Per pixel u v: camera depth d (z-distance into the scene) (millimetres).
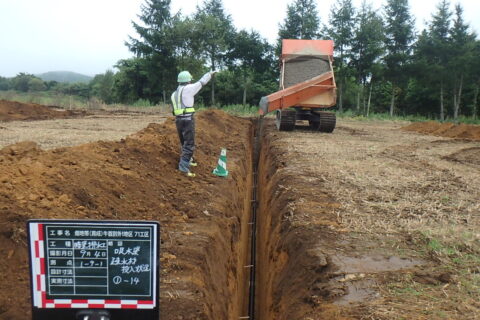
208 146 12398
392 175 9375
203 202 7254
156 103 44719
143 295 2932
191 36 38844
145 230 2859
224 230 6762
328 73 18266
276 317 5227
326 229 5965
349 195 7602
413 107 47344
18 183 5191
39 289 2859
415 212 6734
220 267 5793
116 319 2955
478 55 37281
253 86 44656
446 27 38688
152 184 7258
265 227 8789
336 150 13031
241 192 10219
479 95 43062
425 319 3641
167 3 39562
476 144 15617
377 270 4719
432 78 37969
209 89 45000
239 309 6617
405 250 5270
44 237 2803
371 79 39688
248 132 21375
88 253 2850
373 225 6121
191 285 4453
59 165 6250
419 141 16625
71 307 2906
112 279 2893
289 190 8031
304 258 5297
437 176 9391
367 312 3807
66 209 5172
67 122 20922
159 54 39500
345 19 38438
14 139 13281
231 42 45188
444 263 4855
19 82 67125
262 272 7777
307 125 22266
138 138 9469
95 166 6781
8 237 4207
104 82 58594
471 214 6660
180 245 5355
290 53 19578
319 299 4344
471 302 3941
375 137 18141
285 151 12508
